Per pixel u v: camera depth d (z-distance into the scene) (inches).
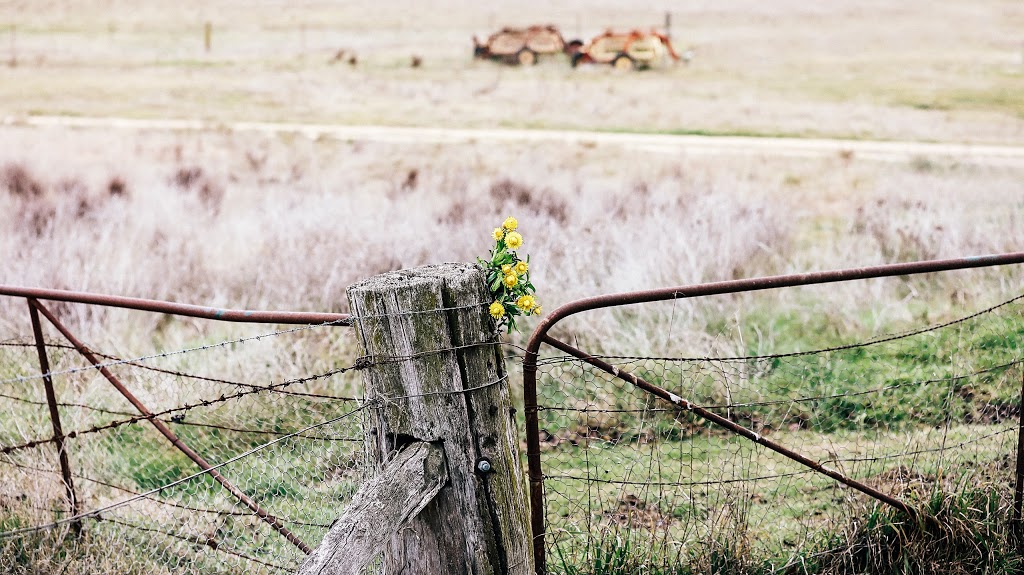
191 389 217.5
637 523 172.4
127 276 322.3
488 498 120.9
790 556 164.7
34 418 208.7
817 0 1711.4
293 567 161.2
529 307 120.2
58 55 1272.1
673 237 348.8
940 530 161.6
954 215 398.3
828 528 171.5
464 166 641.0
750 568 158.9
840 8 1596.9
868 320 286.7
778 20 1523.1
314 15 1691.7
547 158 668.1
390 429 118.3
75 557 172.9
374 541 106.3
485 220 411.2
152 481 201.0
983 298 296.4
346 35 1478.8
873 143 721.0
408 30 1541.6
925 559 161.8
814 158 659.4
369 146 730.8
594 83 1066.1
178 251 364.8
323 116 894.4
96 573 168.6
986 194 478.6
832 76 1053.2
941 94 919.0
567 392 238.2
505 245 121.3
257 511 161.2
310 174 611.5
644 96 979.3
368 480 113.7
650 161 658.8
